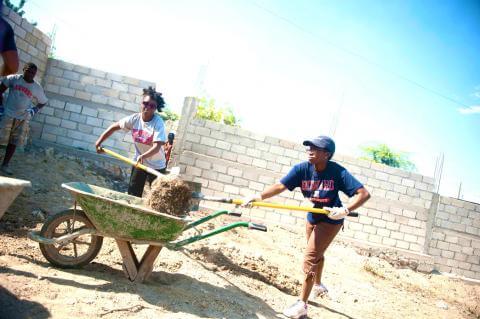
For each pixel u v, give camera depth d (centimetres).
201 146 931
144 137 493
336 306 526
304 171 446
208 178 929
